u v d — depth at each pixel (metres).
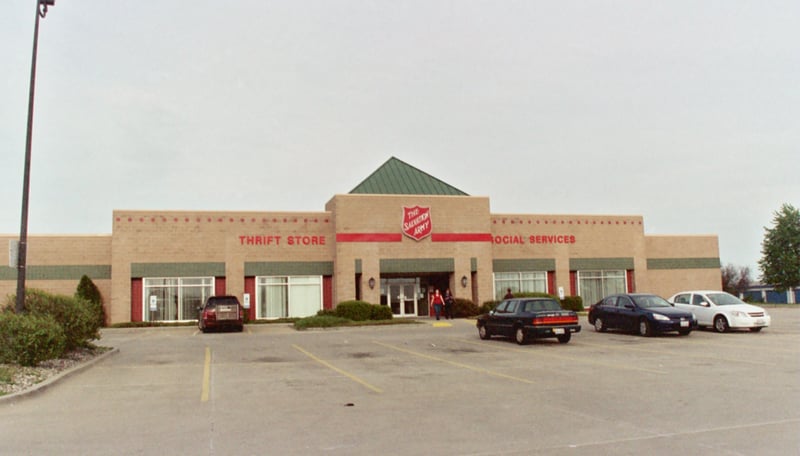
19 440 8.43
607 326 25.17
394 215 37.47
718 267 44.88
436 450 7.61
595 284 42.00
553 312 21.28
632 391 11.61
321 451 7.68
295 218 37.69
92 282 34.09
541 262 40.91
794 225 64.50
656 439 7.95
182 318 35.53
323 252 37.81
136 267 34.97
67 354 17.88
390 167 42.16
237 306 29.91
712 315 24.84
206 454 7.63
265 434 8.64
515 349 19.81
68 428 9.18
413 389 12.39
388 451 7.61
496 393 11.72
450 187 41.31
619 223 42.66
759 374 13.52
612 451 7.41
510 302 22.70
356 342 23.27
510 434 8.37
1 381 12.62
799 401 10.38
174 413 10.27
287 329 31.22
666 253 43.97
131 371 15.84
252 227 36.97
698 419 9.08
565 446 7.69
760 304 58.09
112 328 33.00
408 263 37.31
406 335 26.14
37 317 16.50
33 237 34.56
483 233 38.81
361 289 36.62
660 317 22.77
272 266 37.00
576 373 14.20
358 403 10.94
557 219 41.59
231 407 10.76
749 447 7.47
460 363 16.52
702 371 14.09
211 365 16.88
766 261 66.25
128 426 9.28
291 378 14.23
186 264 35.78
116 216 35.00
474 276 38.97
